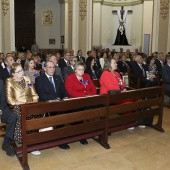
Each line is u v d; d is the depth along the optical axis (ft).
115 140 11.70
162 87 12.92
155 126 13.30
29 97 10.91
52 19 45.88
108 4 44.65
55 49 46.32
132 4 44.27
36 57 20.99
